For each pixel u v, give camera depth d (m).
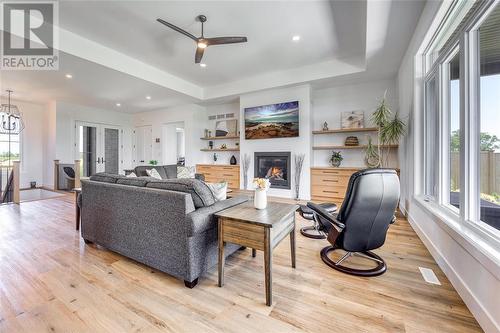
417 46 2.88
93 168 7.17
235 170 6.11
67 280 1.90
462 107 1.82
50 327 1.40
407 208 3.59
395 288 1.79
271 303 1.60
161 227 1.93
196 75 5.25
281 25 3.29
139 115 8.10
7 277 1.94
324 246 2.62
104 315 1.50
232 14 3.04
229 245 2.17
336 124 5.24
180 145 9.12
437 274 1.99
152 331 1.38
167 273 1.95
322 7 2.91
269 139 5.53
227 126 6.80
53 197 5.42
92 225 2.55
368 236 1.99
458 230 1.72
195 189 1.91
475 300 1.46
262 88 5.28
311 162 5.20
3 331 1.36
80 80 4.61
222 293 1.75
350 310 1.55
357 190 1.82
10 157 6.27
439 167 2.48
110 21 3.18
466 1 2.00
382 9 2.56
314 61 4.54
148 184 2.17
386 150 4.69
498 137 1.54
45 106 6.73
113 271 2.06
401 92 3.95
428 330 1.38
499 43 1.57
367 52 3.56
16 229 3.17
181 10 2.95
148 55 4.22
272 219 1.69
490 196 1.62
